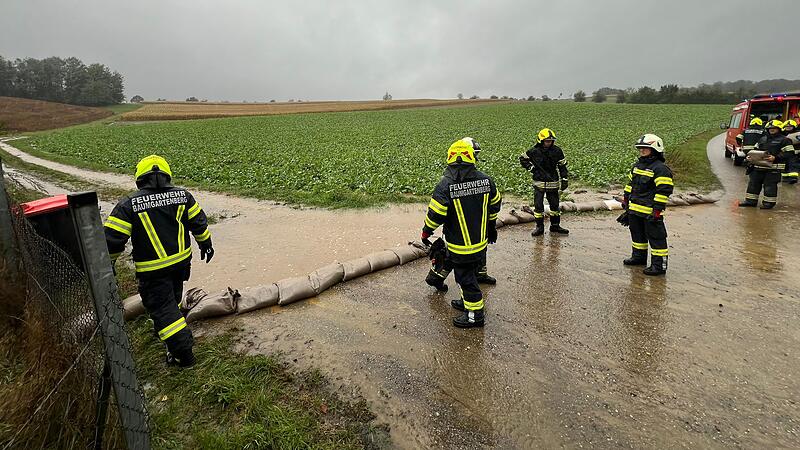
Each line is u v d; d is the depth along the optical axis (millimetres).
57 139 38062
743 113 16953
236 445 3123
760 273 6199
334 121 59000
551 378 3891
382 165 18281
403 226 9125
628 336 4551
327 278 5887
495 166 16766
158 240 3951
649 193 6148
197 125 54812
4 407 3088
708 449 3072
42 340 3420
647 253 6828
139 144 32000
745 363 4031
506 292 5715
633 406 3514
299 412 3518
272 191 12961
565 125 45906
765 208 10203
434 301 5469
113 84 125688
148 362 4238
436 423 3385
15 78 120312
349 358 4250
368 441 3221
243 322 5004
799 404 3490
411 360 4207
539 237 8164
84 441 2754
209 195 12828
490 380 3877
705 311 5066
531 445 3148
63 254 3283
